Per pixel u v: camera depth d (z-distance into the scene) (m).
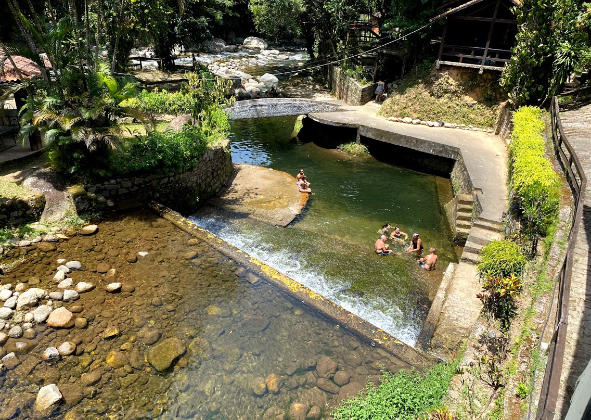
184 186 14.35
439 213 15.72
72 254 10.62
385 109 23.33
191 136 14.91
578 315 7.02
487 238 11.70
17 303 8.73
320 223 14.40
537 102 17.97
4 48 11.90
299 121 26.61
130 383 7.32
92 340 8.12
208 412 6.90
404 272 11.76
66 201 12.14
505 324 7.74
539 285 8.02
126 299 9.27
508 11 20.55
